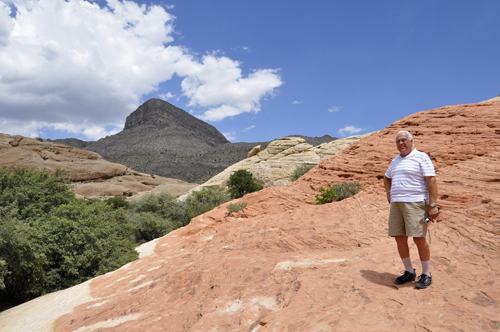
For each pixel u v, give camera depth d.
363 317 2.71
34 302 7.55
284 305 3.47
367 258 4.55
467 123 12.31
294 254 5.54
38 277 13.97
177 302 4.39
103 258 15.24
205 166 182.38
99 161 121.25
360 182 12.75
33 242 13.63
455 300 2.77
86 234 15.16
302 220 8.24
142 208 35.94
